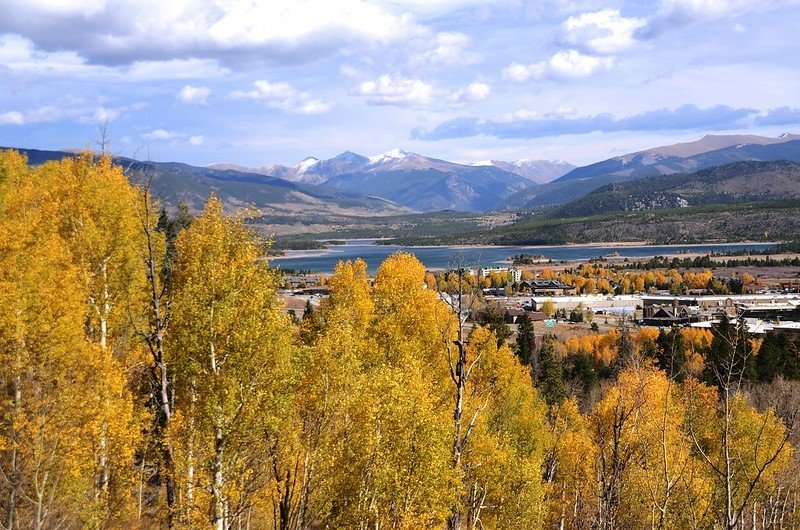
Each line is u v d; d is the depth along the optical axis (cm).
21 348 2327
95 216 2953
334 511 2522
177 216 4597
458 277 2464
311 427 2336
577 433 4678
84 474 2400
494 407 4691
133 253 2833
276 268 2514
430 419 2619
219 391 2147
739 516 1117
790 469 1969
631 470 2009
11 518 2177
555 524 4522
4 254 2605
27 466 2208
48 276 2628
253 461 2183
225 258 2378
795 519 2398
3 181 3494
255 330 2250
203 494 2039
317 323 4322
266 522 2647
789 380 7100
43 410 2270
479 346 3978
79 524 2412
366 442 2430
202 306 2255
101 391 2370
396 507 2459
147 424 2483
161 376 1902
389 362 3969
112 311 2902
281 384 2288
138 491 2647
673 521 1677
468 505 3338
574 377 9006
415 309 4534
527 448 4731
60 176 3341
